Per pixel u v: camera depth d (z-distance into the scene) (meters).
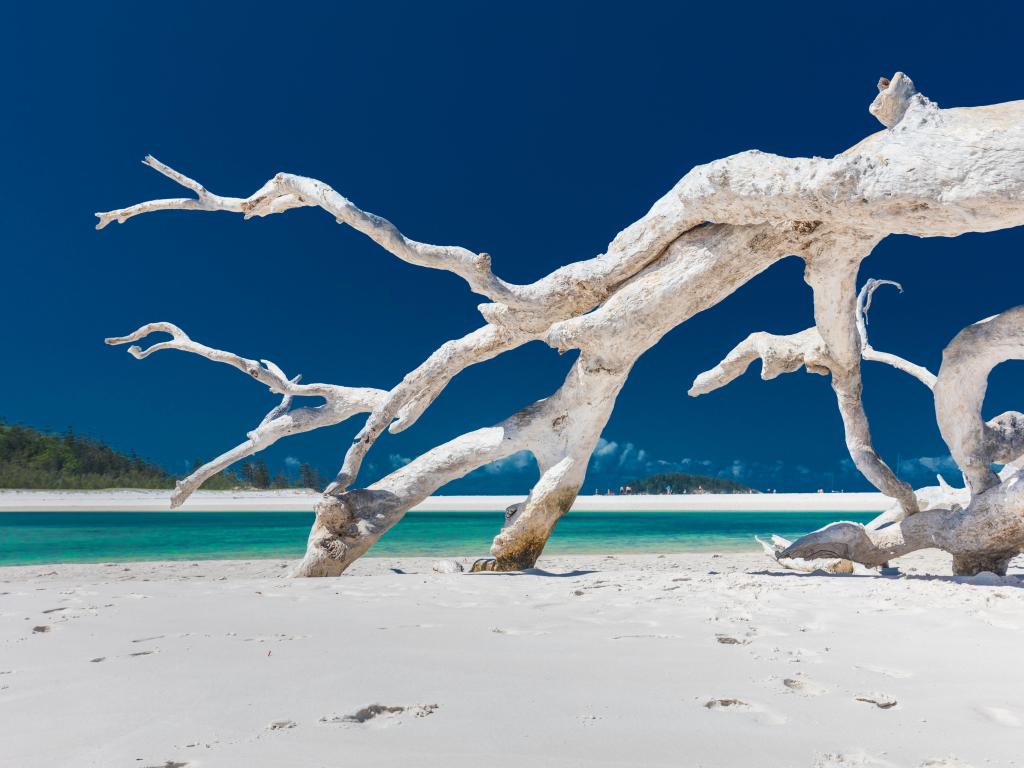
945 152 5.20
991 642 3.72
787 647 3.61
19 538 19.33
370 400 9.27
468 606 5.00
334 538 8.02
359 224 7.48
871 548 7.93
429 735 2.33
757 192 6.34
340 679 2.98
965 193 5.09
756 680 2.99
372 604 5.09
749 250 7.14
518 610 4.80
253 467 76.19
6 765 2.10
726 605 4.94
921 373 9.73
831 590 5.62
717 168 6.58
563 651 3.51
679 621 4.34
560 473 8.15
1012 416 7.06
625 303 7.51
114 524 27.66
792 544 8.45
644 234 7.62
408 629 4.10
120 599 5.32
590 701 2.69
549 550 14.33
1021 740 2.29
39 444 68.88
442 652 3.49
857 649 3.56
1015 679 3.02
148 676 3.05
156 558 13.25
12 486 61.06
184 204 8.41
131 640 3.80
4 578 9.05
